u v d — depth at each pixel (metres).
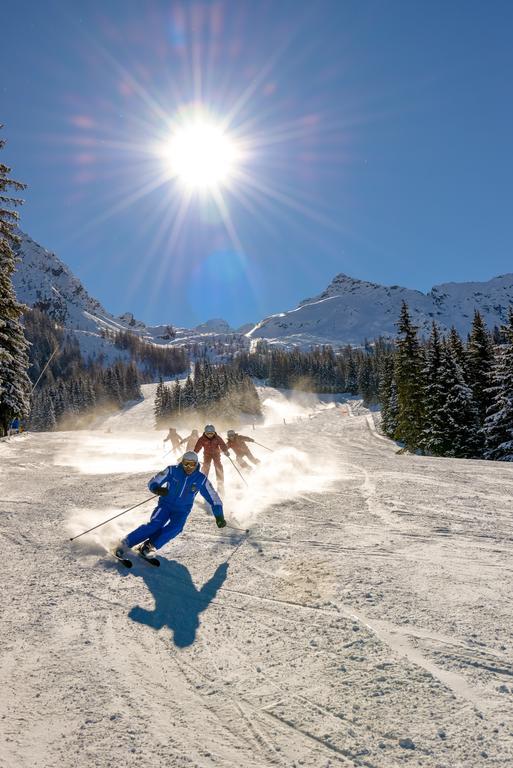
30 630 3.51
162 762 2.15
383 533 5.71
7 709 2.57
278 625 3.45
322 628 3.37
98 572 4.74
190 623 3.56
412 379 36.94
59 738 2.33
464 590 3.94
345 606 3.70
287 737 2.30
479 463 12.90
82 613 3.79
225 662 3.01
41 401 113.50
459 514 6.63
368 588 4.02
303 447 21.92
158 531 5.18
